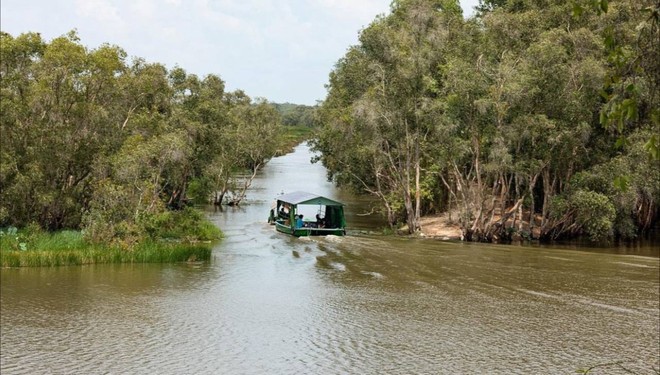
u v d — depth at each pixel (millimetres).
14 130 41156
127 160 38938
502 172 42906
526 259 35562
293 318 23344
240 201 67812
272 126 77312
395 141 47750
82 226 40719
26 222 40969
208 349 19797
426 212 56125
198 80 59031
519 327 22359
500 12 44156
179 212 44062
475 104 39906
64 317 23281
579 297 26656
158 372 17719
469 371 17938
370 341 20719
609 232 43062
